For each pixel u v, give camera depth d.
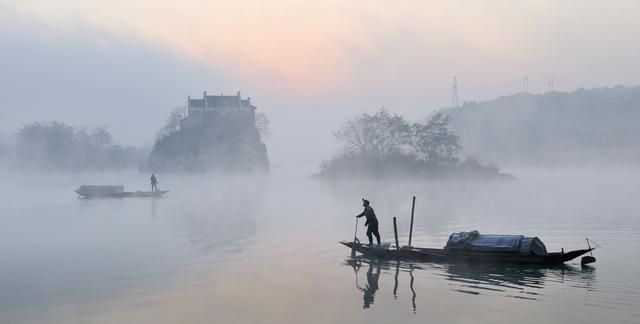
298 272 24.89
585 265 25.86
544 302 19.48
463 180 122.44
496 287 21.73
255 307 19.52
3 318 18.64
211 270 25.47
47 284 23.17
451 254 27.17
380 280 23.17
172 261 27.72
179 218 47.59
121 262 27.59
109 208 58.97
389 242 33.38
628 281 22.52
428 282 22.75
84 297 21.09
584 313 18.11
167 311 19.19
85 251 30.98
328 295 20.89
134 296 21.14
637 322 17.17
